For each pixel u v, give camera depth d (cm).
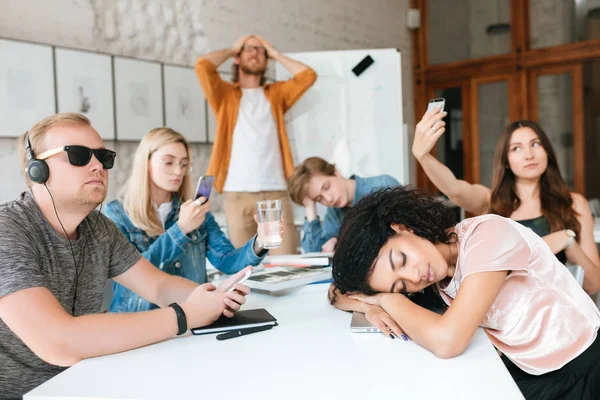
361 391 74
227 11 415
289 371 84
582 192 529
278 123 339
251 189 324
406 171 409
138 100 351
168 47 375
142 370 87
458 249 108
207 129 400
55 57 305
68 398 76
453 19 601
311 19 498
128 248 137
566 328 109
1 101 283
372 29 575
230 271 183
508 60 559
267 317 115
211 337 106
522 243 105
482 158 588
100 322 97
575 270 163
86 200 111
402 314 99
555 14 535
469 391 73
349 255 107
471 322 91
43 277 99
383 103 372
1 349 108
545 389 108
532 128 203
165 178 182
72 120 112
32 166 107
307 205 254
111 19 340
